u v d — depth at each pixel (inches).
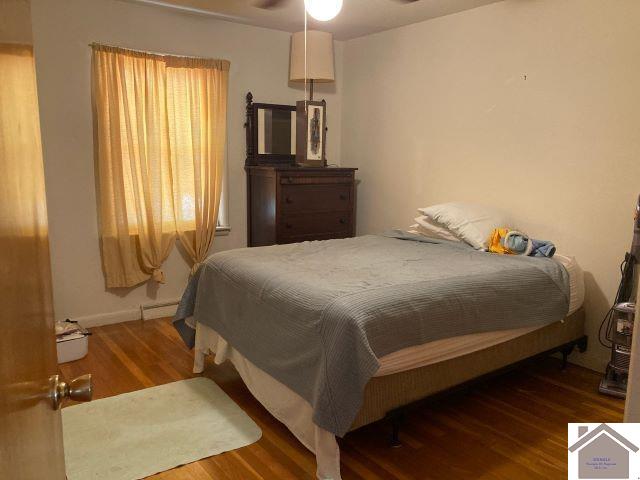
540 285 105.7
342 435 76.0
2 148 23.8
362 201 187.3
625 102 113.5
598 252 121.3
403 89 166.2
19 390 25.5
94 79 137.6
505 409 103.7
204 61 153.3
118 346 134.9
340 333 76.8
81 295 146.9
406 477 81.0
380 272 100.0
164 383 113.3
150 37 147.4
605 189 118.6
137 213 146.9
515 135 135.8
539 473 82.4
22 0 29.8
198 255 160.9
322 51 162.7
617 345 109.0
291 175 159.6
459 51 147.6
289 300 87.8
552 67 126.0
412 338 83.8
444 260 113.3
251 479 80.3
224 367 122.8
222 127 159.3
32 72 32.6
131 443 89.4
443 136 155.1
